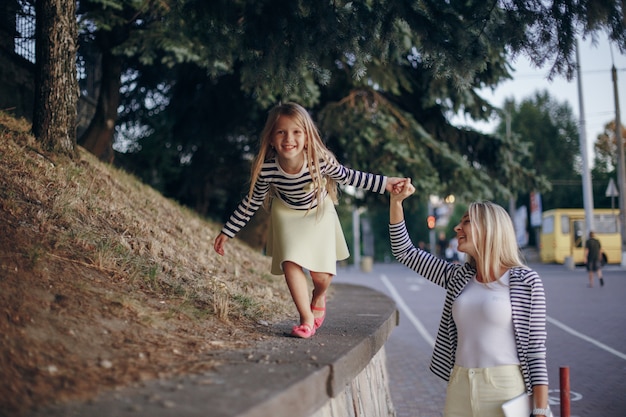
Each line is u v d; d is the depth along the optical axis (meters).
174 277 5.04
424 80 12.49
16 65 9.67
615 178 48.31
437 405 7.19
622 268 27.83
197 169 15.59
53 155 6.30
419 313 15.83
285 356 3.21
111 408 2.19
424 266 3.85
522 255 3.56
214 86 13.56
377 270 40.09
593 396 7.12
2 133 6.03
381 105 13.01
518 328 3.29
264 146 3.79
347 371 3.31
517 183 14.58
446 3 5.46
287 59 5.58
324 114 12.50
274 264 4.07
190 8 6.42
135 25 11.32
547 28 4.95
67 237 4.45
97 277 4.02
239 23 6.14
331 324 4.89
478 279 3.48
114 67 10.88
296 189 3.86
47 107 6.46
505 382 3.26
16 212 4.46
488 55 5.42
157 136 15.40
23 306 3.05
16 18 9.58
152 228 6.16
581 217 34.72
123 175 8.80
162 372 2.74
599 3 4.62
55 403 2.24
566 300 16.53
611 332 11.41
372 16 5.24
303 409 2.62
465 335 3.41
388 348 11.19
